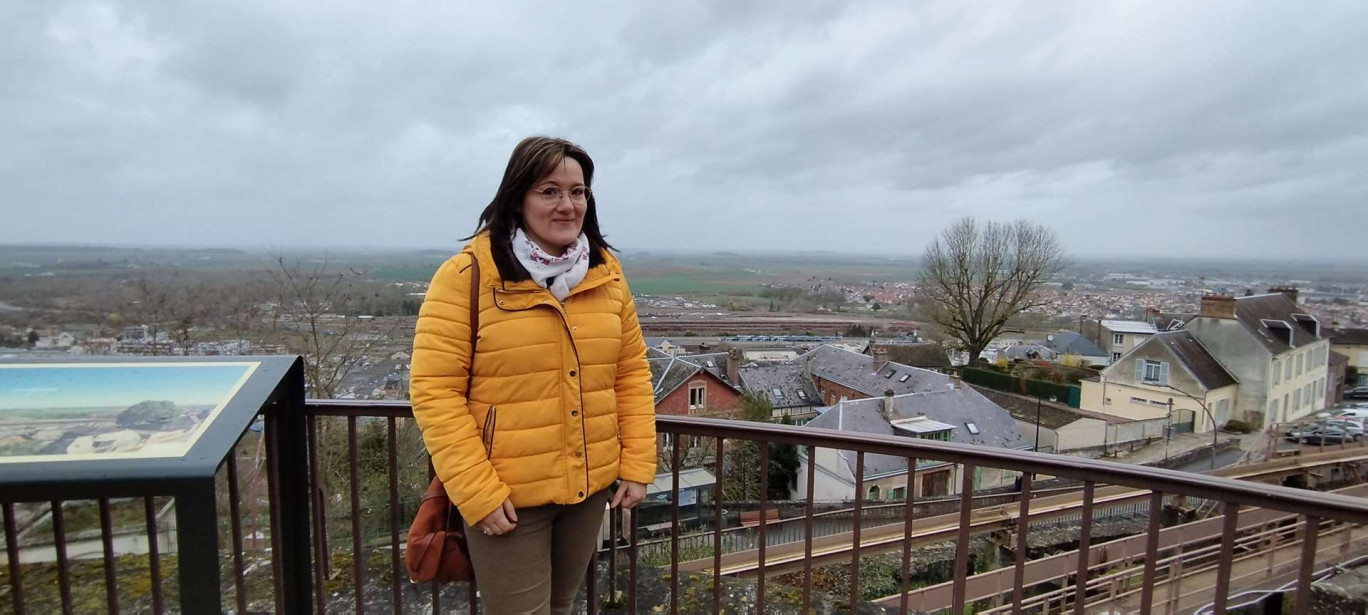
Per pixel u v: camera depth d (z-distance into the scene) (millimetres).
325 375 11023
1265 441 22719
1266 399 28047
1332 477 15289
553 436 1781
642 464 2045
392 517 2664
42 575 3068
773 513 14156
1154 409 28641
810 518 2457
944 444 2203
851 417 23188
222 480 3922
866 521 13664
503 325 1717
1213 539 10672
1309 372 31828
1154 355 28766
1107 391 30484
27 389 1672
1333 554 8820
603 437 1904
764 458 2492
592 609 2736
